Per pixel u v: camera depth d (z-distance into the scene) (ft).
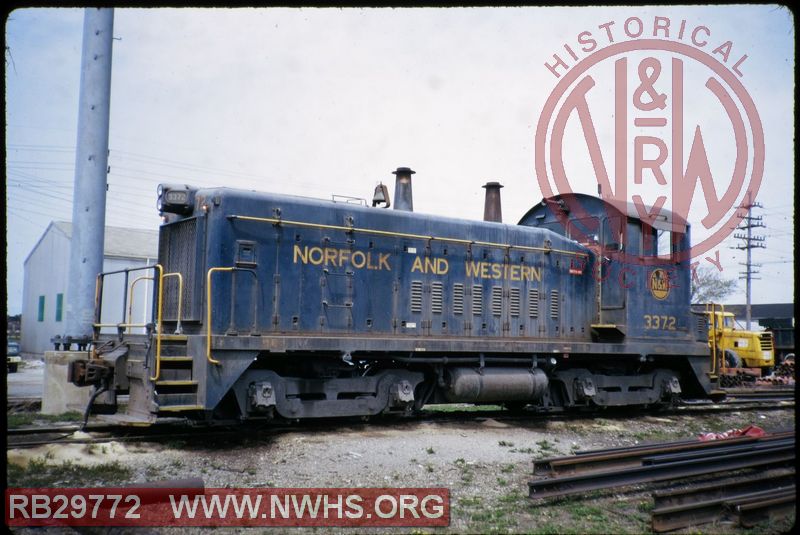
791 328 109.29
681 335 46.03
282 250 32.78
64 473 23.20
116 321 81.71
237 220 31.53
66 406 37.86
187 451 27.27
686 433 38.06
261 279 31.99
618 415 44.32
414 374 36.14
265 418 31.30
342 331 34.30
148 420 27.14
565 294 43.09
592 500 22.68
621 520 20.67
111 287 81.87
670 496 21.12
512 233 41.16
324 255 34.09
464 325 38.63
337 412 33.14
